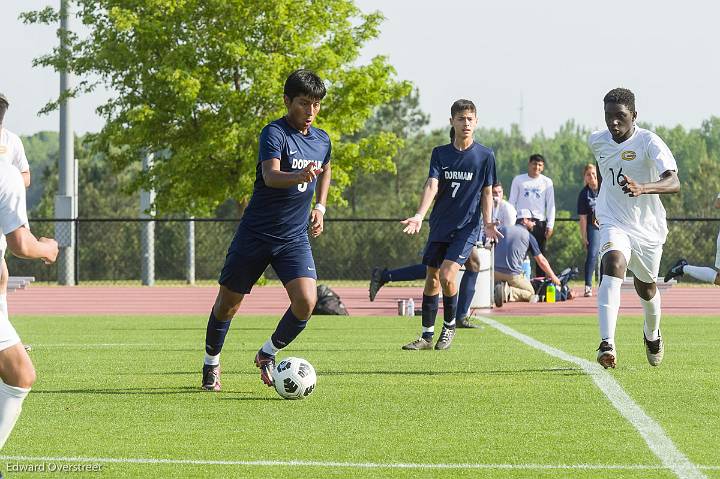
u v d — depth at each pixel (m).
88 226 137.12
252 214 19.94
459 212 28.05
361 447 14.99
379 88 78.50
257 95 75.19
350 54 78.75
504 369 23.89
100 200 176.62
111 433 16.06
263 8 76.94
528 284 50.78
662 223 22.84
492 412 17.95
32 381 12.61
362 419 17.31
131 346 30.44
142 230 78.75
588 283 55.09
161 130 78.75
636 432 16.06
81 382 21.95
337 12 79.44
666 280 27.52
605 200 22.86
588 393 20.03
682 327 37.31
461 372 23.34
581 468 13.61
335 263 117.00
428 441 15.42
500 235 28.14
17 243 12.77
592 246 54.72
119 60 76.44
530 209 52.41
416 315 44.12
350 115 79.62
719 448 14.87
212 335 20.47
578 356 26.73
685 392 20.12
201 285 77.94
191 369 24.36
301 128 20.06
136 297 60.50
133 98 78.19
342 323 39.53
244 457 14.31
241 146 75.94
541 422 16.97
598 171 23.06
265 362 20.39
